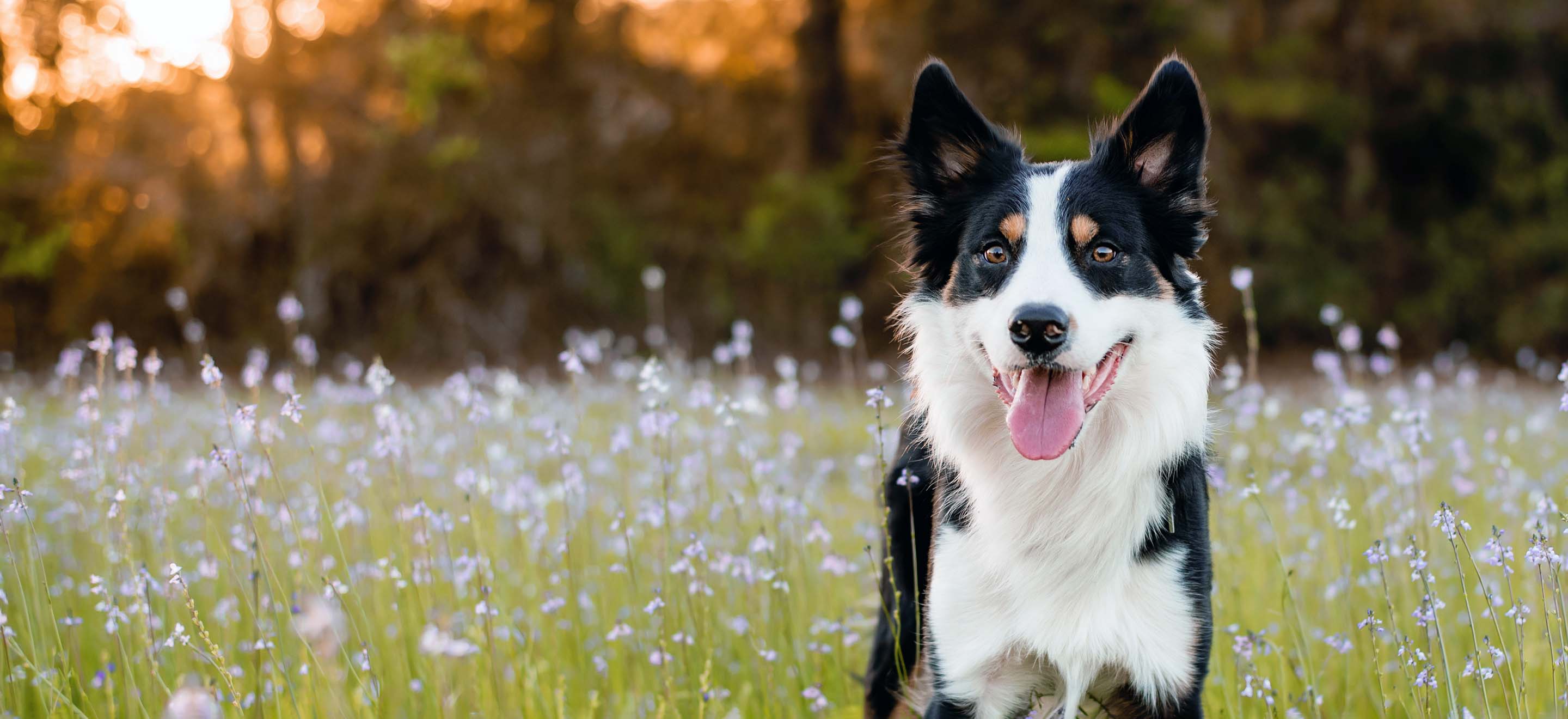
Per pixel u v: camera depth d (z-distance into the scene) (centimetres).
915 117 381
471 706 351
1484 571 454
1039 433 316
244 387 1173
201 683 361
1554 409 783
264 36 1925
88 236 1939
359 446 586
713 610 427
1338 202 2166
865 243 2100
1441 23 2084
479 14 2156
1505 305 2088
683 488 516
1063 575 326
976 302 345
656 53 2275
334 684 325
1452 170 2220
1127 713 332
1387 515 462
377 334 2012
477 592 375
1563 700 309
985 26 2053
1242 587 477
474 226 2080
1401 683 376
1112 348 333
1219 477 371
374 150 2016
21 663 361
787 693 385
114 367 441
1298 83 2047
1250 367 453
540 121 2167
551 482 629
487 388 1186
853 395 1073
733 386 946
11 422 379
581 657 396
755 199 2216
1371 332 2100
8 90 1900
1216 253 2028
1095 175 354
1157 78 356
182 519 523
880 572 415
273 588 403
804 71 2223
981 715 334
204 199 1936
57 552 466
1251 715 355
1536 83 2158
